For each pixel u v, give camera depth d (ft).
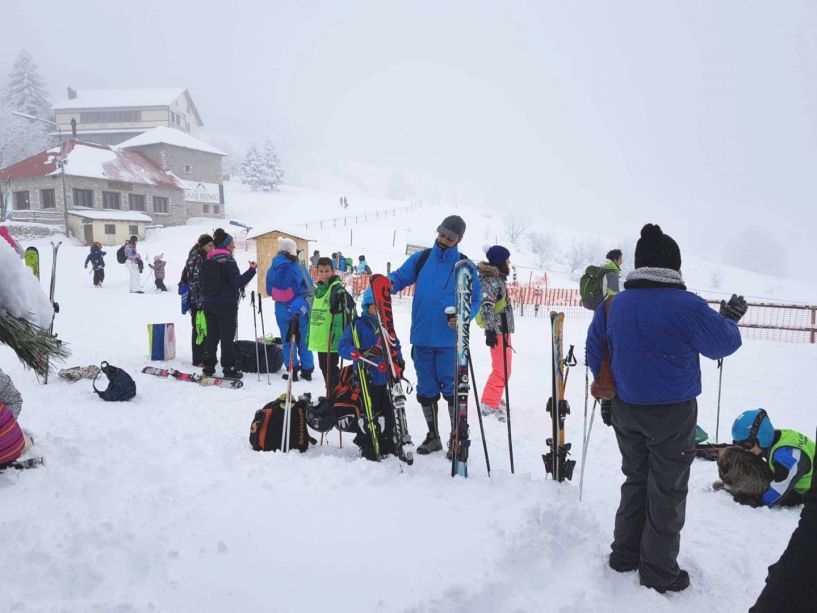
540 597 9.10
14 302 10.36
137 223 140.87
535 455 16.44
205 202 197.77
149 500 11.16
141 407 19.26
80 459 13.11
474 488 12.28
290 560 9.27
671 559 9.35
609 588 9.45
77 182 146.82
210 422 18.06
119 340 33.76
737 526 12.10
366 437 14.65
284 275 24.54
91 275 83.82
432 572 9.04
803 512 6.45
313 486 12.23
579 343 42.19
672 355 9.06
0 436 11.71
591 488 14.02
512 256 171.32
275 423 15.14
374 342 15.15
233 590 8.50
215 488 12.09
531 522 10.68
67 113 278.67
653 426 9.20
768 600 6.38
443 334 15.11
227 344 23.68
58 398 19.60
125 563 9.11
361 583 8.74
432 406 15.78
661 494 9.25
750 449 13.43
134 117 280.72
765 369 31.83
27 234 131.13
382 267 111.96
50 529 9.78
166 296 62.75
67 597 8.30
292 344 15.08
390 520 10.68
